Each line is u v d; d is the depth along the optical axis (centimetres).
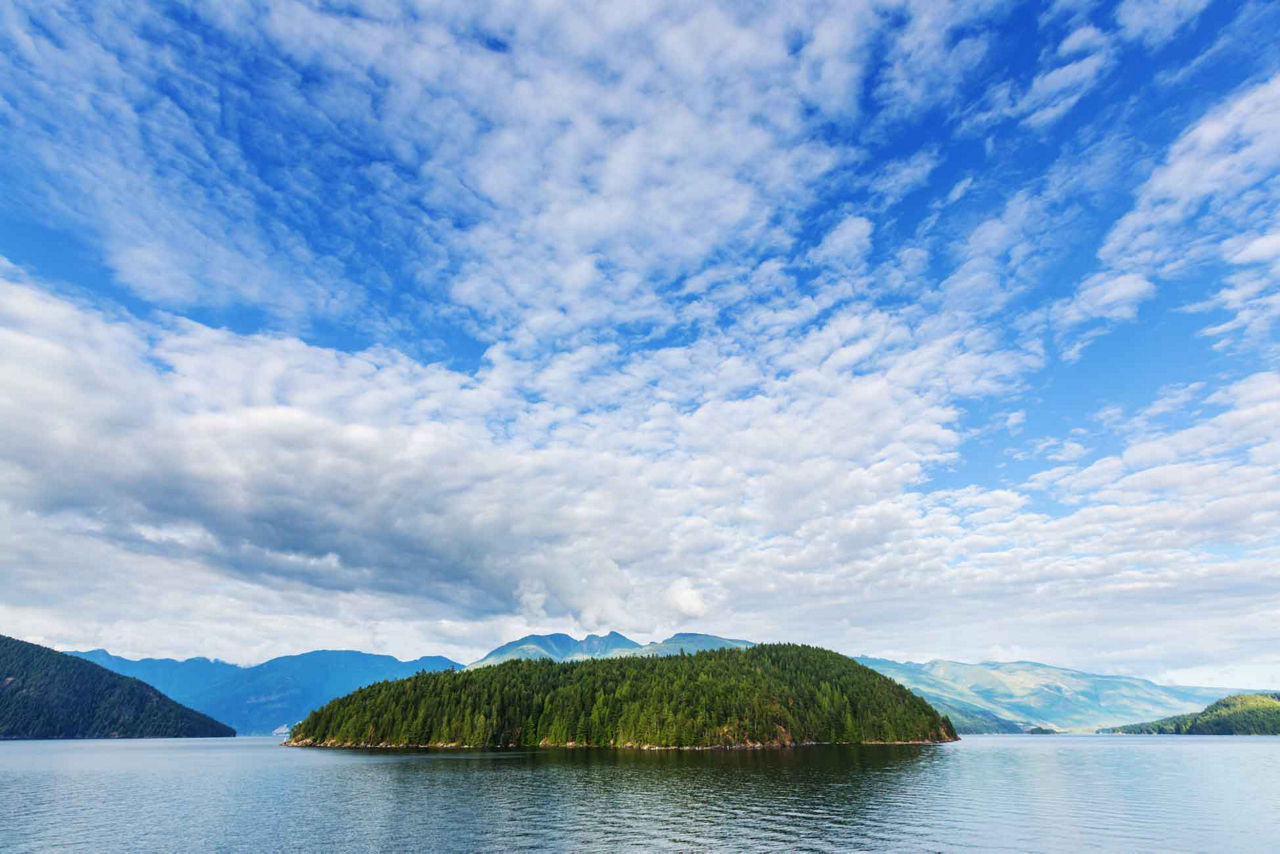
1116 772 18512
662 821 9725
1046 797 12594
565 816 10225
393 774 17150
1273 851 8050
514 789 13562
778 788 13450
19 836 9156
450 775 16562
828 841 8288
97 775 18600
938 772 17188
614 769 17625
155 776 18062
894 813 10400
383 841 8506
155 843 8588
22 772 19825
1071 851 7869
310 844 8400
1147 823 9812
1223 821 10081
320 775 17375
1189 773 18288
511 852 7788
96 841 8756
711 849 7869
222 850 8112
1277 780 16350
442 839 8575
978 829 9125
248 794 13538
